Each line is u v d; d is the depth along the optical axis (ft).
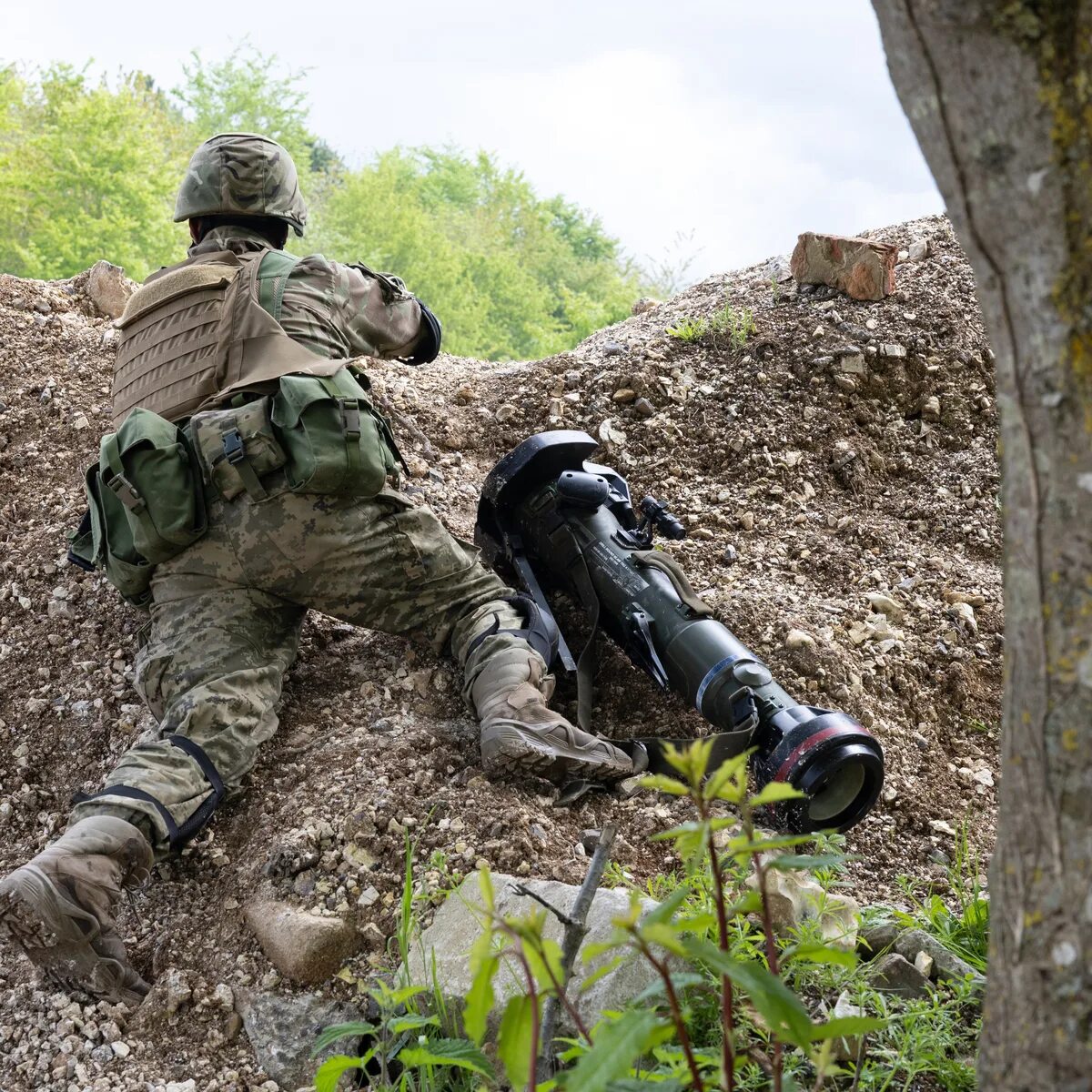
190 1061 7.97
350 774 9.53
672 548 12.90
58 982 8.45
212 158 10.92
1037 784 4.37
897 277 16.72
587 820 9.44
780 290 16.74
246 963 8.42
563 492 10.72
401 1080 7.21
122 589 10.23
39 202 104.01
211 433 9.66
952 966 7.80
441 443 14.44
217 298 10.43
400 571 10.16
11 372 14.92
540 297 157.58
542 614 10.85
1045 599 4.33
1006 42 4.13
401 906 8.54
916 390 15.33
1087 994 4.22
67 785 10.41
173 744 9.04
